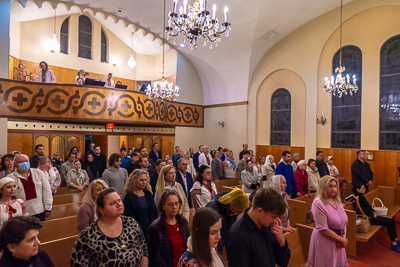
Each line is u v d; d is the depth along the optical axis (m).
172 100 11.52
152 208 3.14
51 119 8.07
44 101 7.95
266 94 11.36
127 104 9.36
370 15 8.83
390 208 6.16
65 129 9.34
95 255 1.94
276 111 11.05
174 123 11.59
